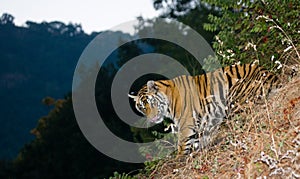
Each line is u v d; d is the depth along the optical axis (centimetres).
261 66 862
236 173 599
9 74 10019
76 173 3200
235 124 714
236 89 835
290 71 796
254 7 962
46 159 3578
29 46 10850
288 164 554
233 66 859
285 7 915
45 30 11300
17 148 8331
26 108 9325
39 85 9894
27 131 8819
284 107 668
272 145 592
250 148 610
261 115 685
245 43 938
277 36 898
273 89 794
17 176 3697
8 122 8931
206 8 2470
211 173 647
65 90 9850
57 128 3712
